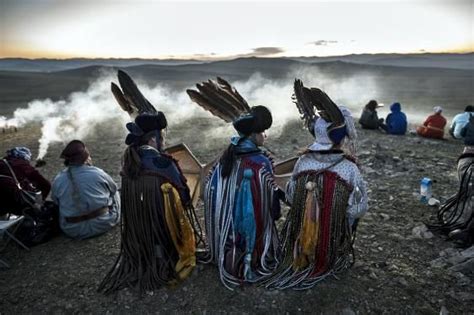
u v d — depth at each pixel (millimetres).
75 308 3223
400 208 4941
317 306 3146
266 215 3402
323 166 3201
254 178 3314
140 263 3434
